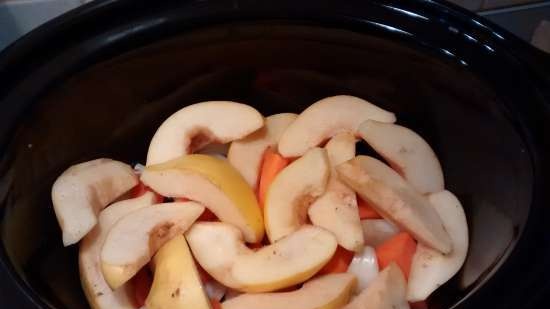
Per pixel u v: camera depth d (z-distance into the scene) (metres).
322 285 0.32
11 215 0.31
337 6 0.37
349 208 0.35
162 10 0.36
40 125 0.34
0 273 0.27
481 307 0.26
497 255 0.31
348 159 0.37
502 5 0.45
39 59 0.34
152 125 0.41
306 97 0.43
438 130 0.39
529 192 0.30
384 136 0.37
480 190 0.36
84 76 0.35
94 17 0.35
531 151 0.31
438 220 0.36
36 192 0.34
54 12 0.39
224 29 0.37
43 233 0.34
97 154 0.39
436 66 0.36
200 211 0.34
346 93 0.42
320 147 0.39
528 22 0.47
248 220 0.35
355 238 0.34
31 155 0.33
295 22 0.37
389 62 0.38
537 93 0.33
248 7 0.37
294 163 0.37
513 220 0.31
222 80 0.41
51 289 0.32
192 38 0.37
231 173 0.36
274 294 0.32
